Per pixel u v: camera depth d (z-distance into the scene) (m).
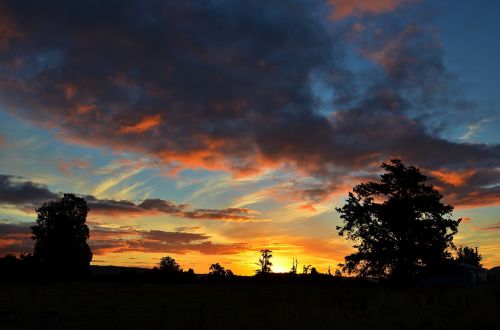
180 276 121.12
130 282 114.81
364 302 20.67
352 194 50.84
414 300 19.27
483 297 18.02
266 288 79.94
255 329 15.79
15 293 59.69
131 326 23.22
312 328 15.32
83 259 91.94
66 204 92.19
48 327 9.84
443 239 46.31
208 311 24.39
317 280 103.12
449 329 13.45
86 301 47.25
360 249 49.62
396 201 47.16
